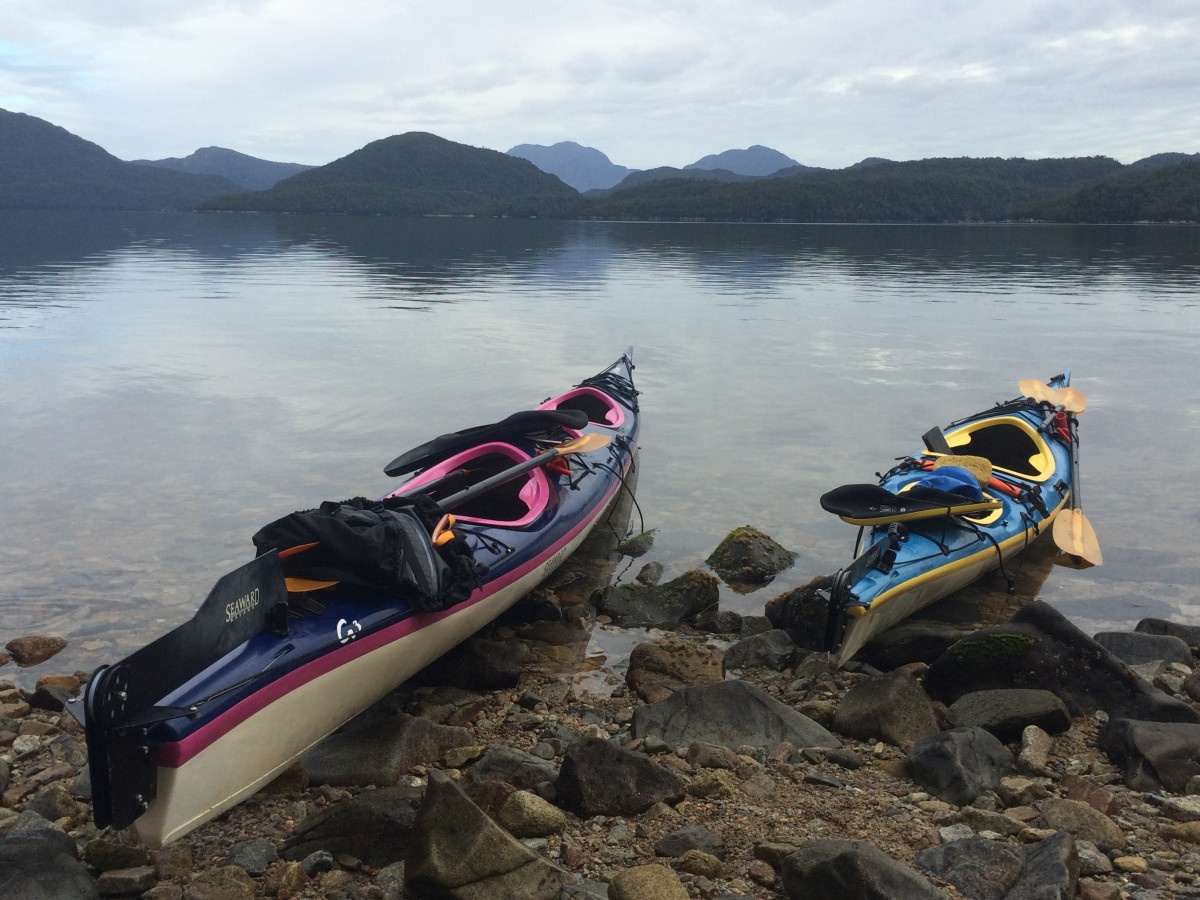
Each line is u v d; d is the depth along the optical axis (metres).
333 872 2.05
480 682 3.07
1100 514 4.58
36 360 7.69
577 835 2.15
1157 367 7.85
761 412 6.29
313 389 6.75
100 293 12.67
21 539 4.06
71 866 1.97
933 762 2.38
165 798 2.17
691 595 3.63
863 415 6.22
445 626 3.01
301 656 2.49
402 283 14.63
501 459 4.22
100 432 5.59
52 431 5.60
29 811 2.27
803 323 10.29
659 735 2.64
